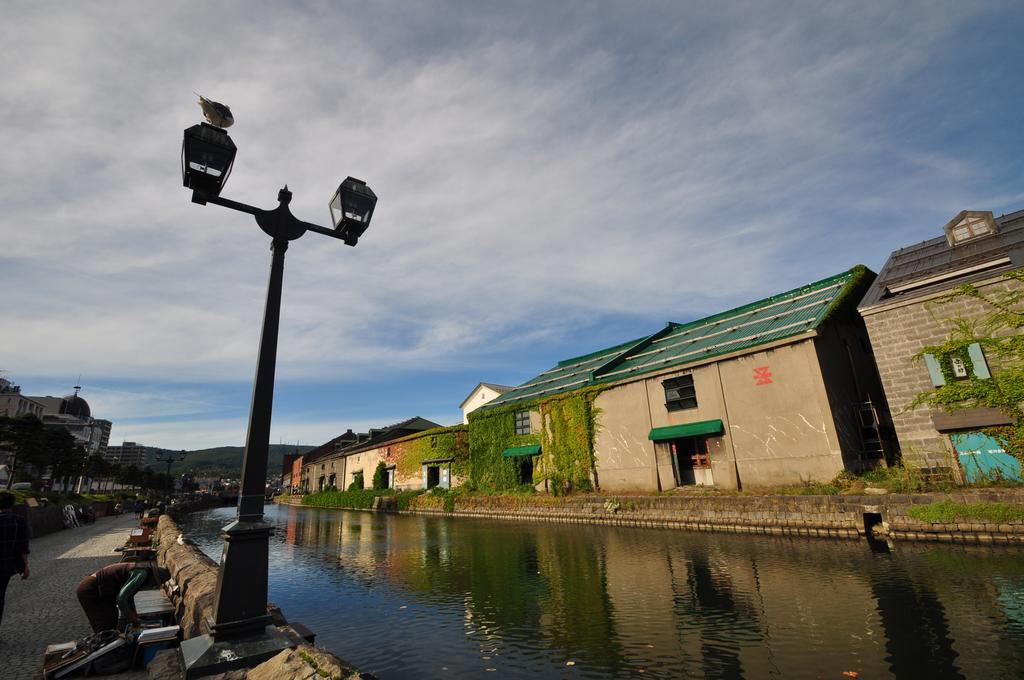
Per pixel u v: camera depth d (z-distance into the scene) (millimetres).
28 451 36375
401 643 7098
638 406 23578
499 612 8453
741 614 7453
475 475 33219
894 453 18156
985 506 11633
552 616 8016
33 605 8508
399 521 29406
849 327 20219
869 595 7898
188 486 86375
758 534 15266
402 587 10875
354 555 16172
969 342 14242
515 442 30406
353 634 7613
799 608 7512
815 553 11641
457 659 6387
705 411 20703
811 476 17047
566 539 16859
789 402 18031
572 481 25922
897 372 15609
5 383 73188
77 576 11531
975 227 17250
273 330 4859
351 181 5871
